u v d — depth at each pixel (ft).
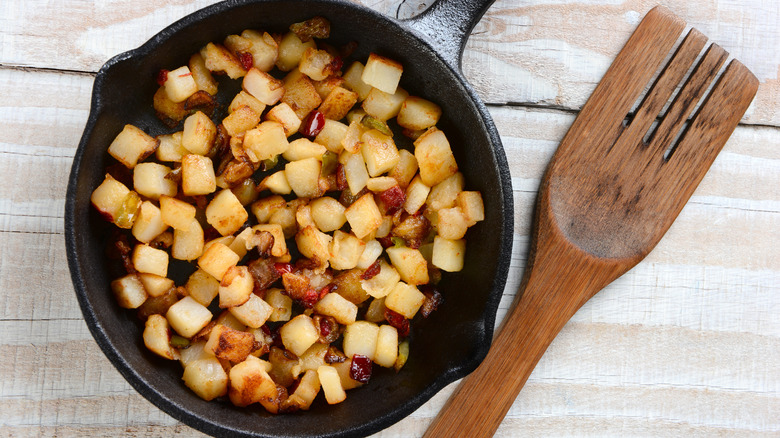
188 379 2.46
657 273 2.75
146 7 2.61
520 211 2.69
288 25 2.50
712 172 2.75
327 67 2.53
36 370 2.59
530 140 2.70
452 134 2.59
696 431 2.76
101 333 2.35
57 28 2.59
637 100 2.70
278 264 2.52
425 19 2.46
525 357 2.66
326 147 2.56
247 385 2.45
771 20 2.74
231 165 2.51
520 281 2.70
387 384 2.59
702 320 2.76
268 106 2.58
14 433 2.59
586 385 2.74
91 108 2.34
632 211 2.67
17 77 2.59
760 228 2.76
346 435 2.41
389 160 2.53
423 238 2.60
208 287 2.52
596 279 2.66
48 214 2.59
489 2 2.46
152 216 2.46
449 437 2.66
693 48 2.66
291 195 2.60
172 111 2.53
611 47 2.70
